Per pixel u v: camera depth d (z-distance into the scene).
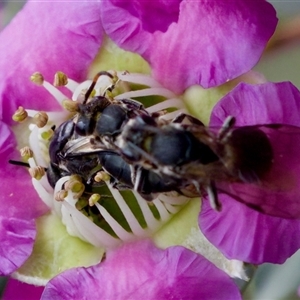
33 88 0.06
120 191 0.05
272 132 0.05
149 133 0.05
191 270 0.05
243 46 0.05
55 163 0.05
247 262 0.05
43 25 0.06
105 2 0.05
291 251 0.05
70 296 0.05
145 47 0.06
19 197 0.06
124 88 0.05
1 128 0.06
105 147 0.05
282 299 0.06
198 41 0.05
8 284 0.06
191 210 0.05
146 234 0.05
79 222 0.05
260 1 0.05
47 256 0.06
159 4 0.05
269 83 0.05
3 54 0.06
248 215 0.05
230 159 0.05
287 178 0.05
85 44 0.06
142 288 0.05
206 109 0.05
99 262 0.05
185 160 0.05
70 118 0.05
